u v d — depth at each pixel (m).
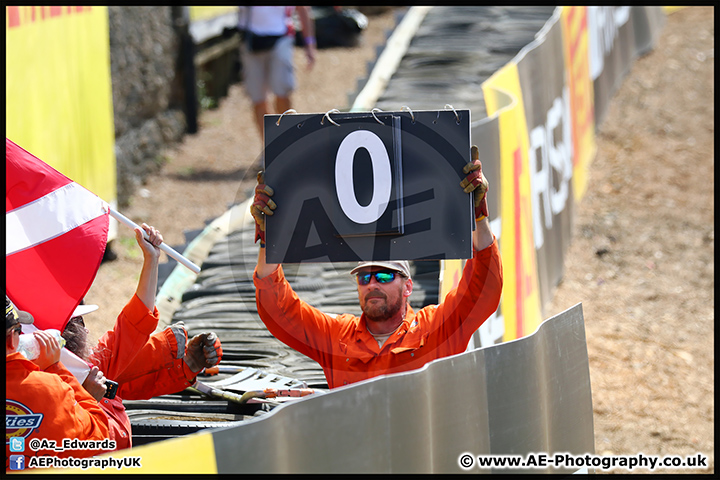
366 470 5.75
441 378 6.18
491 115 13.80
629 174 25.55
